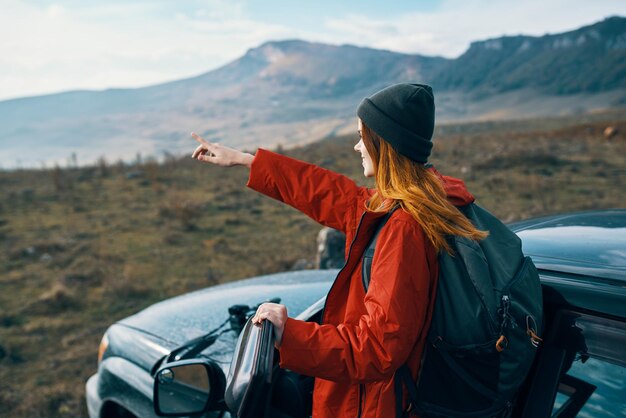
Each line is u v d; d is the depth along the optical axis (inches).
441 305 54.2
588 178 581.6
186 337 102.9
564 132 1130.7
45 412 188.5
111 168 833.5
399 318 51.3
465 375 53.9
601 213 89.7
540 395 59.8
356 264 59.8
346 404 59.1
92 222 490.6
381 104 57.9
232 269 348.8
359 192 71.0
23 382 212.4
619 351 54.7
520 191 516.4
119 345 112.8
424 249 54.4
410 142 56.8
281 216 502.3
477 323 52.1
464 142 1056.8
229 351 90.0
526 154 711.1
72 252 392.8
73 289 313.7
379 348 51.4
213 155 76.5
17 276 346.0
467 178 609.6
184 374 89.4
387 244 54.2
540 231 82.0
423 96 57.3
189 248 400.8
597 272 62.0
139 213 524.4
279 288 116.6
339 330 54.3
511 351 52.8
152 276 338.3
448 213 54.3
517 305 53.3
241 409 52.4
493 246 56.1
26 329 263.6
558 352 59.6
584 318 58.1
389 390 56.7
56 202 588.4
